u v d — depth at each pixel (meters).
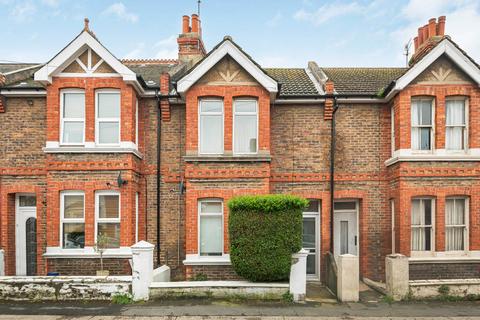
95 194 10.88
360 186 11.88
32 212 11.88
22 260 11.80
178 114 11.92
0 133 11.62
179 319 7.62
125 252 10.61
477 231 10.85
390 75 14.75
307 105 12.02
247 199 8.91
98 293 8.84
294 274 8.91
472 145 10.93
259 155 10.78
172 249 11.65
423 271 10.76
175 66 14.57
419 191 10.85
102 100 11.19
